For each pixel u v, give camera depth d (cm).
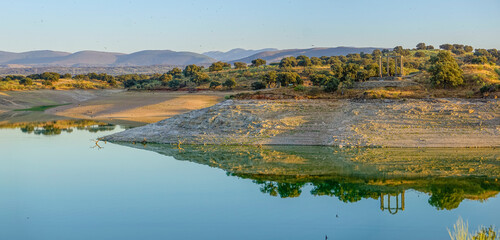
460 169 4891
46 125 9962
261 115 7388
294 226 3431
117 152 6469
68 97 18112
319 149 6069
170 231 3394
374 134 6362
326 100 7794
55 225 3578
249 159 5694
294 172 5009
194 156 5997
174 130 7531
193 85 16325
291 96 8112
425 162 5222
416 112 6800
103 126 9512
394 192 4216
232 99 8300
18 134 8581
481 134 6097
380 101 7381
